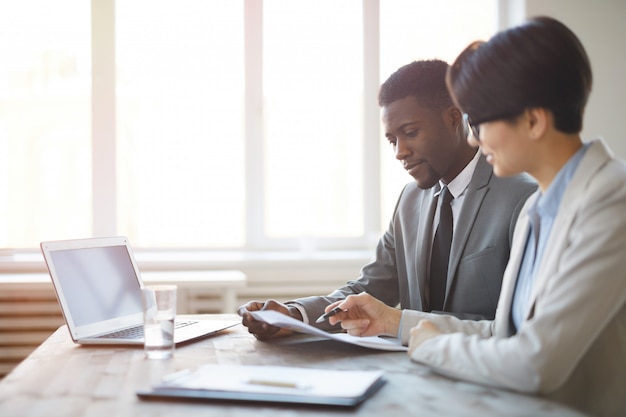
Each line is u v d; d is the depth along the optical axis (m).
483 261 1.63
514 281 1.30
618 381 1.13
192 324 1.70
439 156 1.68
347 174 3.63
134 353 1.39
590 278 1.06
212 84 3.55
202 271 3.32
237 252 3.56
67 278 1.53
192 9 3.54
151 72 3.51
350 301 1.48
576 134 1.16
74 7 3.47
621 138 3.47
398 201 1.93
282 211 3.61
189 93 3.54
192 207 3.56
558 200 1.18
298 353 1.37
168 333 1.34
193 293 3.21
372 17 3.60
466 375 1.11
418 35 3.63
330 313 1.48
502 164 1.18
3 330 3.14
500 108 1.12
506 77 1.10
